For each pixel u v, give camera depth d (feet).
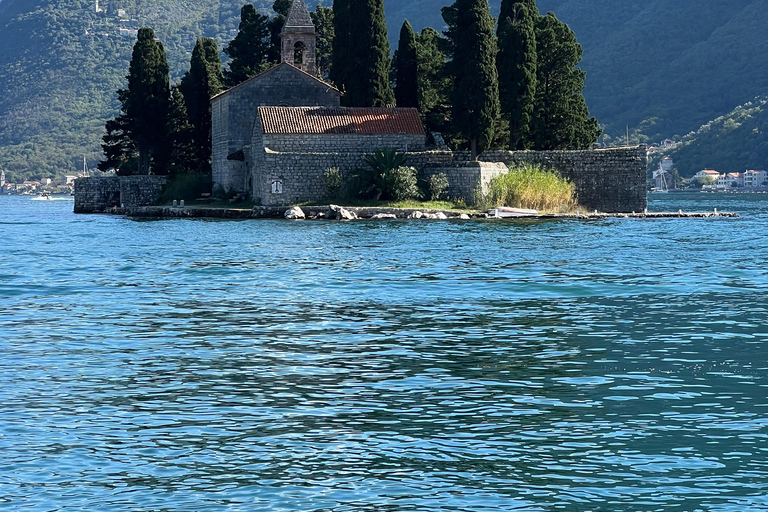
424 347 103.45
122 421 75.66
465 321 119.55
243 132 352.69
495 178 307.78
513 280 155.43
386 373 91.50
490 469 65.36
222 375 90.63
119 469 65.36
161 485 62.64
